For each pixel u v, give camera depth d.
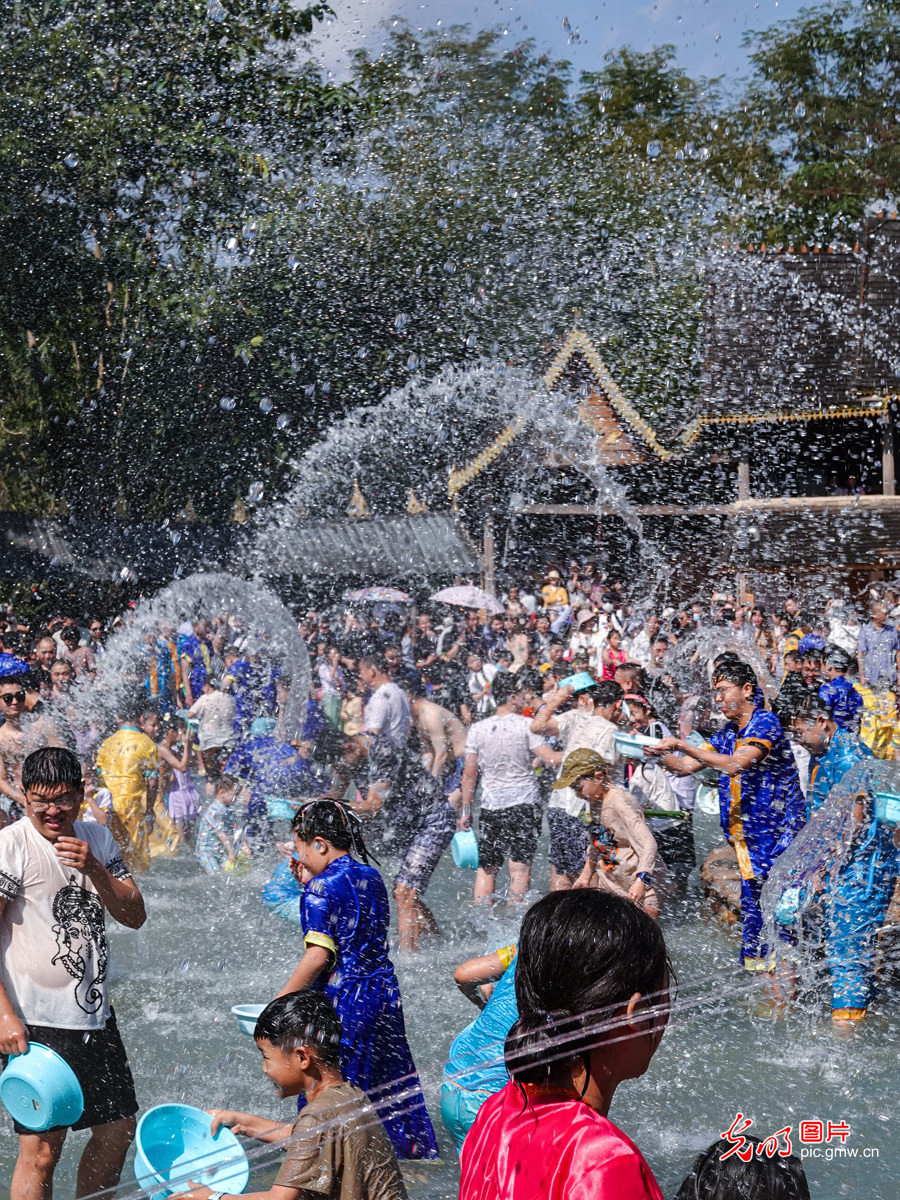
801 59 36.19
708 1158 1.84
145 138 22.02
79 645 14.87
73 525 22.33
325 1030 2.90
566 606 20.19
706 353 26.52
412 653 16.05
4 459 24.31
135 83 22.69
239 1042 5.06
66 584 21.48
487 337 29.47
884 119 35.75
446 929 6.57
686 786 7.63
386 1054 3.69
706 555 25.56
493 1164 1.62
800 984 5.40
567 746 6.57
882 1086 4.52
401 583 24.16
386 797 6.51
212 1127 3.29
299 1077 2.92
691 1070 4.65
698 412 26.06
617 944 1.63
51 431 24.47
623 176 33.28
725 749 6.07
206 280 23.97
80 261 22.69
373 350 27.61
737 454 25.33
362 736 7.05
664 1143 4.09
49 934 3.32
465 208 29.33
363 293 27.30
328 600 22.98
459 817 7.36
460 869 7.90
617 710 6.55
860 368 25.38
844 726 5.88
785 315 26.31
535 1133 1.60
